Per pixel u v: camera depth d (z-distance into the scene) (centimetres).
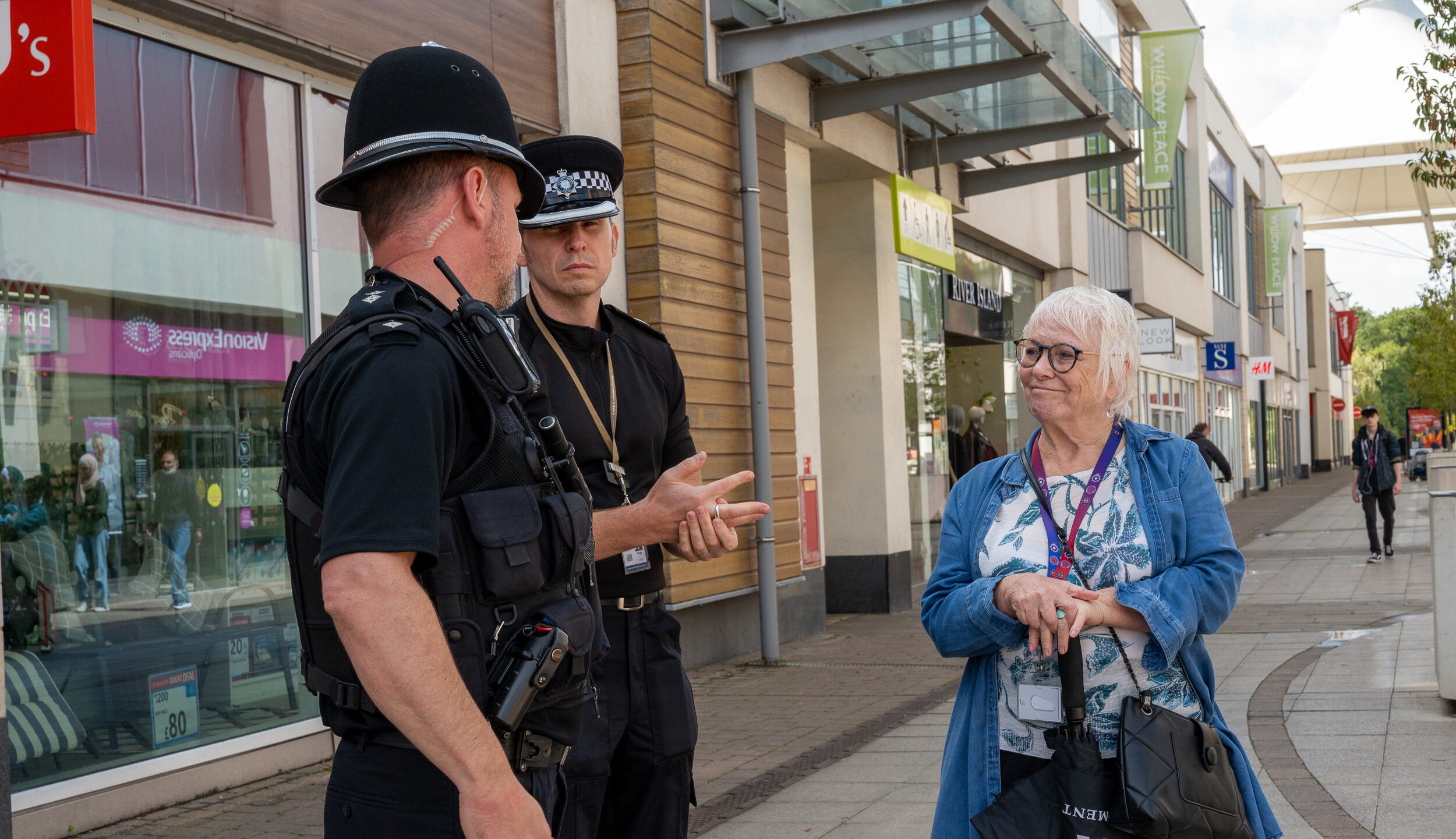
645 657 298
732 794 542
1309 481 5178
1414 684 711
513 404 190
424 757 180
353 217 670
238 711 580
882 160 1175
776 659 903
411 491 166
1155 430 272
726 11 898
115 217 535
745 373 930
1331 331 7162
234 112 595
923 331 1341
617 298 820
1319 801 485
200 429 573
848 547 1205
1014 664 262
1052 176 1360
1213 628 259
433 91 191
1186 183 3039
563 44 777
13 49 408
